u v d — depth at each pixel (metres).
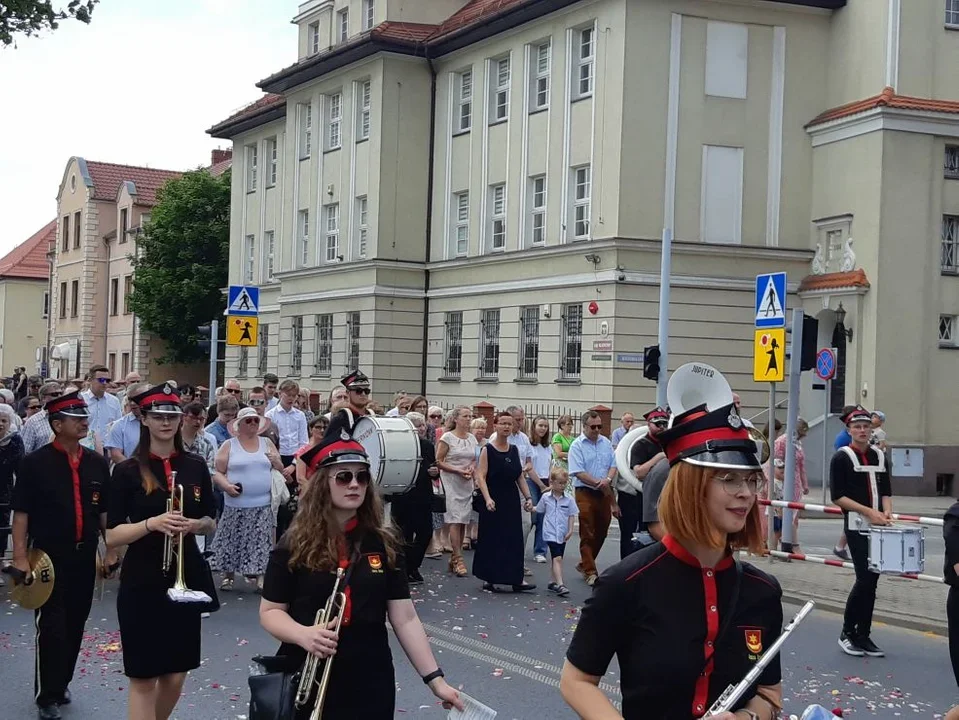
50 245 82.12
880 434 18.17
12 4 19.27
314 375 42.19
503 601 13.63
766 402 31.20
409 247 38.56
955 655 7.02
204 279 55.81
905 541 10.36
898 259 29.62
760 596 3.82
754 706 3.74
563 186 32.41
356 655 4.83
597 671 3.84
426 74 38.62
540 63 34.03
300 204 43.97
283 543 4.90
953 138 30.05
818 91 31.84
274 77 43.69
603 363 30.48
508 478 14.27
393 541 5.00
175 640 6.78
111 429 14.19
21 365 86.06
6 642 10.72
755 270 31.23
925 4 30.23
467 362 36.31
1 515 13.41
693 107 30.78
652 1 30.36
